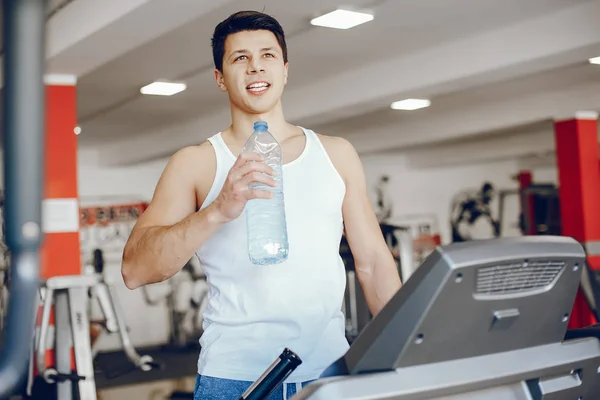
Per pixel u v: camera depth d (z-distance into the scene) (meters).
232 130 1.35
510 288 0.74
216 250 1.26
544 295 0.77
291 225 1.25
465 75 5.21
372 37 5.05
